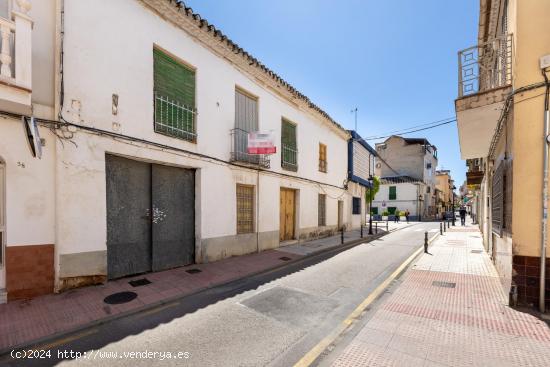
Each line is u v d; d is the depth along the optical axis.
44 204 4.88
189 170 7.76
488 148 8.00
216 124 8.31
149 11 6.60
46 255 4.90
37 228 4.81
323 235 14.38
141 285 5.72
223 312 4.60
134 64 6.24
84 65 5.38
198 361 3.17
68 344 3.51
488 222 9.49
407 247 11.50
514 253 4.64
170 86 7.10
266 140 8.66
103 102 5.64
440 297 5.21
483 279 6.41
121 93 5.96
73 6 5.26
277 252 9.91
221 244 8.39
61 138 5.03
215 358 3.23
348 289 5.84
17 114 4.64
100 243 5.52
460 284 6.04
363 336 3.71
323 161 14.68
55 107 5.02
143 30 6.45
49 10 5.04
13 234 4.59
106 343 3.55
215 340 3.66
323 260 8.91
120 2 6.02
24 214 4.69
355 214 19.31
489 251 9.22
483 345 3.45
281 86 11.02
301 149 12.66
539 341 3.53
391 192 35.72
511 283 4.68
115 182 6.06
